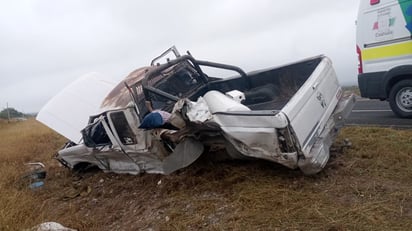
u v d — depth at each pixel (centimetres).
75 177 725
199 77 636
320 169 417
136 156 570
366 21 774
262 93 580
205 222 388
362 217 332
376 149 499
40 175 760
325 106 459
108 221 476
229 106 436
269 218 361
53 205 582
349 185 402
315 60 522
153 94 545
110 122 559
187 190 480
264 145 403
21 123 3016
